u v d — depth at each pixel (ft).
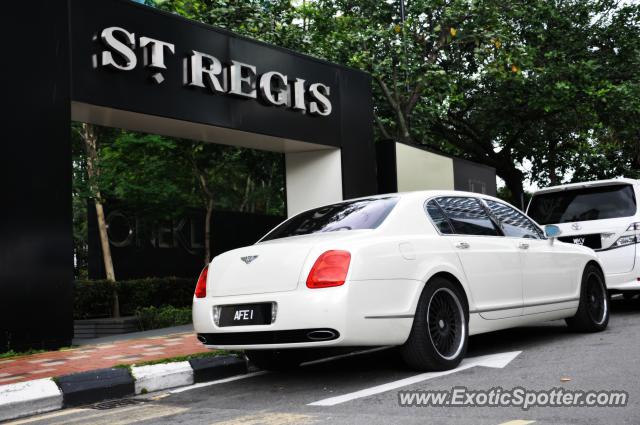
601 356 18.12
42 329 25.29
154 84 31.68
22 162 25.34
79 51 28.66
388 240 16.74
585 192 30.68
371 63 55.57
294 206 43.06
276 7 52.70
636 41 67.82
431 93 60.13
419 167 49.11
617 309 31.65
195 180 53.21
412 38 59.06
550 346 20.74
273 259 16.25
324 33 58.75
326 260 15.62
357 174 42.70
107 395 16.84
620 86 62.90
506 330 25.73
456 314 17.83
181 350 22.58
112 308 46.42
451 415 12.51
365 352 22.15
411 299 16.52
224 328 16.55
